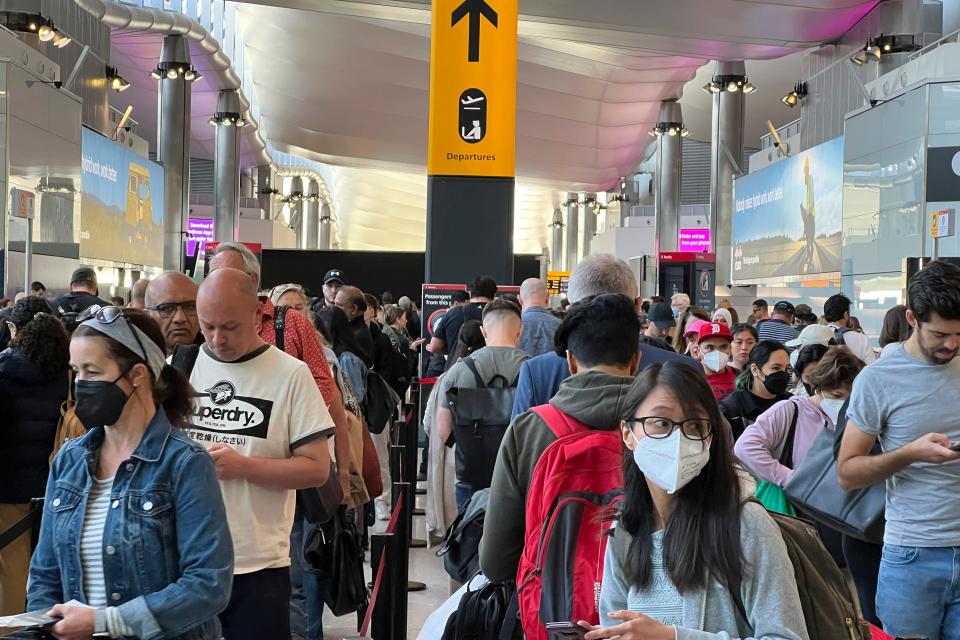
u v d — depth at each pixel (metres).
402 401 11.23
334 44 45.16
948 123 18.64
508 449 3.23
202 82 47.62
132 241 33.47
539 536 2.92
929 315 3.70
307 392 3.90
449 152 13.30
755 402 5.35
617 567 2.46
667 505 2.39
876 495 4.27
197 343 4.68
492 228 13.33
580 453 2.91
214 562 2.77
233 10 47.88
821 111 32.19
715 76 37.97
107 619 2.64
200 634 2.92
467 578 4.22
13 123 19.58
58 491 2.83
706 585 2.29
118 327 2.76
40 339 5.07
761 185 34.41
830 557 2.43
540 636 2.85
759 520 2.31
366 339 8.76
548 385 3.91
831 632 2.34
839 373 4.62
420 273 36.84
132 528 2.75
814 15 29.12
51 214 21.84
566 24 31.12
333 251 36.72
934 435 3.67
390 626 4.34
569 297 4.36
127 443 2.82
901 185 19.61
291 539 5.74
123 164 32.31
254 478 3.71
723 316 9.56
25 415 5.09
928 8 28.70
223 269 3.87
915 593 3.88
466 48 13.27
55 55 27.56
